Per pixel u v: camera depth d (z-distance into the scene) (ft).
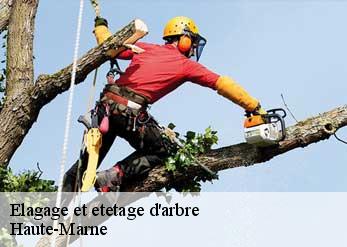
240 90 47.78
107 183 47.21
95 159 45.98
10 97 54.24
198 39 50.52
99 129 46.39
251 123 48.57
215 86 47.70
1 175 50.55
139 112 46.83
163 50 48.44
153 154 48.60
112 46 48.62
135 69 47.55
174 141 48.47
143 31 48.11
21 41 56.49
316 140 50.52
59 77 51.13
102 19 52.60
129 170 47.98
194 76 47.60
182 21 50.01
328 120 50.34
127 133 47.21
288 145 50.03
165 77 47.21
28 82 55.31
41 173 51.16
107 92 47.16
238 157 49.93
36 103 52.95
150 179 49.11
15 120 53.47
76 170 48.98
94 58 49.32
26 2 57.47
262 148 49.93
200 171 49.85
